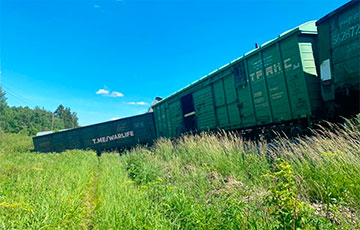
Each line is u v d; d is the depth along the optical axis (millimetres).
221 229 2646
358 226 2480
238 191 3963
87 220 4023
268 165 5297
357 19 5699
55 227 3273
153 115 23219
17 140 39281
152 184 4902
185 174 5777
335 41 6352
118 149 22484
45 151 23109
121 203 3934
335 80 6410
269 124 8930
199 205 3326
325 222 2229
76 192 4867
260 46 8773
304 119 7336
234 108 10695
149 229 2822
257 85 9117
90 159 12758
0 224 2996
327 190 3299
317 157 4324
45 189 4801
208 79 12742
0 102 76688
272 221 2646
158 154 10680
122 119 22859
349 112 6359
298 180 3908
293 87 7430
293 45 7383
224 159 6352
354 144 4277
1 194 4309
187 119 17453
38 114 111000
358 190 3154
